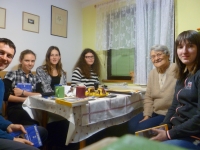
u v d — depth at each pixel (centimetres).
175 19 219
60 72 253
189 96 114
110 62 298
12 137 114
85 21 327
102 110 148
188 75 123
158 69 180
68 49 311
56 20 291
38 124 181
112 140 38
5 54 130
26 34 254
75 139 133
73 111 130
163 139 105
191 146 97
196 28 203
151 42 237
